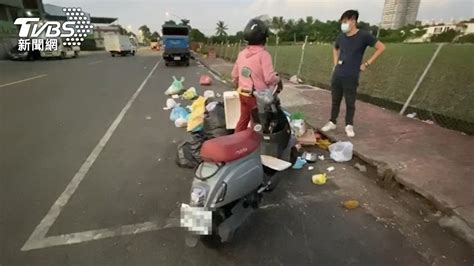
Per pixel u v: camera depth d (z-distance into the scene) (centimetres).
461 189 321
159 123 623
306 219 297
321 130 526
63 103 813
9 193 342
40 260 241
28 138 527
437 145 447
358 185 363
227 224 241
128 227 284
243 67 350
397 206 316
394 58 719
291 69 1386
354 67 467
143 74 1539
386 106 689
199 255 247
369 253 248
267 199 333
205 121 473
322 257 245
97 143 504
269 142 328
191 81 1262
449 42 623
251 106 357
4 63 2225
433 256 244
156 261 240
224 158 233
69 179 377
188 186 362
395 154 416
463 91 560
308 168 409
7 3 2903
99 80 1291
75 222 290
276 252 251
